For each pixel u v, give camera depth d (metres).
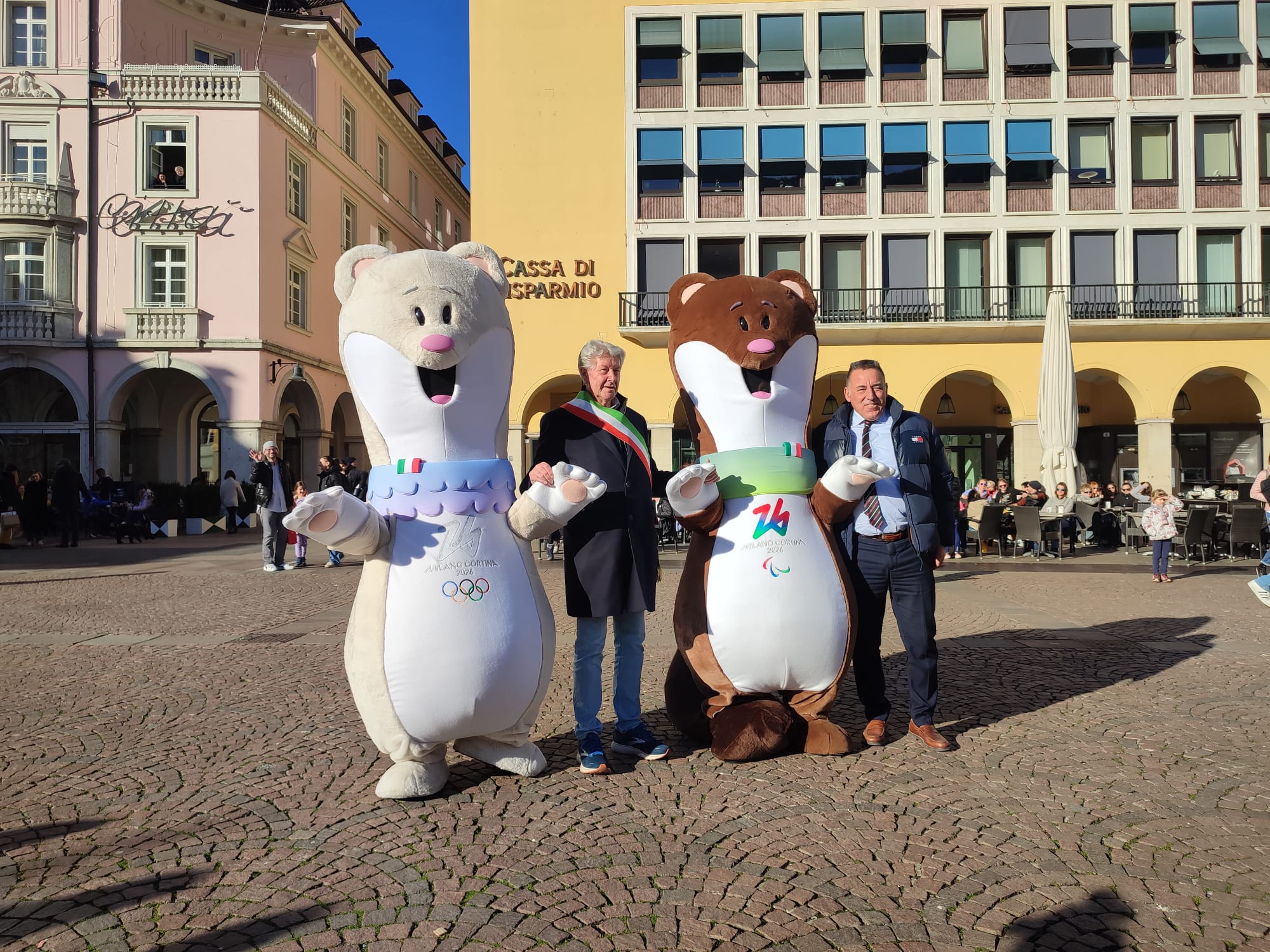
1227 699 5.50
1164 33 24.12
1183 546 16.38
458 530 3.77
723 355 4.46
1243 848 3.28
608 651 7.26
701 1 24.23
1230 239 24.17
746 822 3.54
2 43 25.12
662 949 2.59
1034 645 7.33
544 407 26.00
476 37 24.28
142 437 27.53
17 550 18.23
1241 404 26.12
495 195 24.16
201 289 25.48
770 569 4.27
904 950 2.59
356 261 4.12
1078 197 24.14
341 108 31.47
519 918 2.77
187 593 10.79
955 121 24.20
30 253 24.98
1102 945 2.61
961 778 4.05
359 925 2.73
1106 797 3.81
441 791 3.90
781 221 24.16
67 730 4.90
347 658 3.82
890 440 4.66
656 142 24.38
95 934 2.69
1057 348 16.72
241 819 3.60
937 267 24.08
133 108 25.28
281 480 13.50
